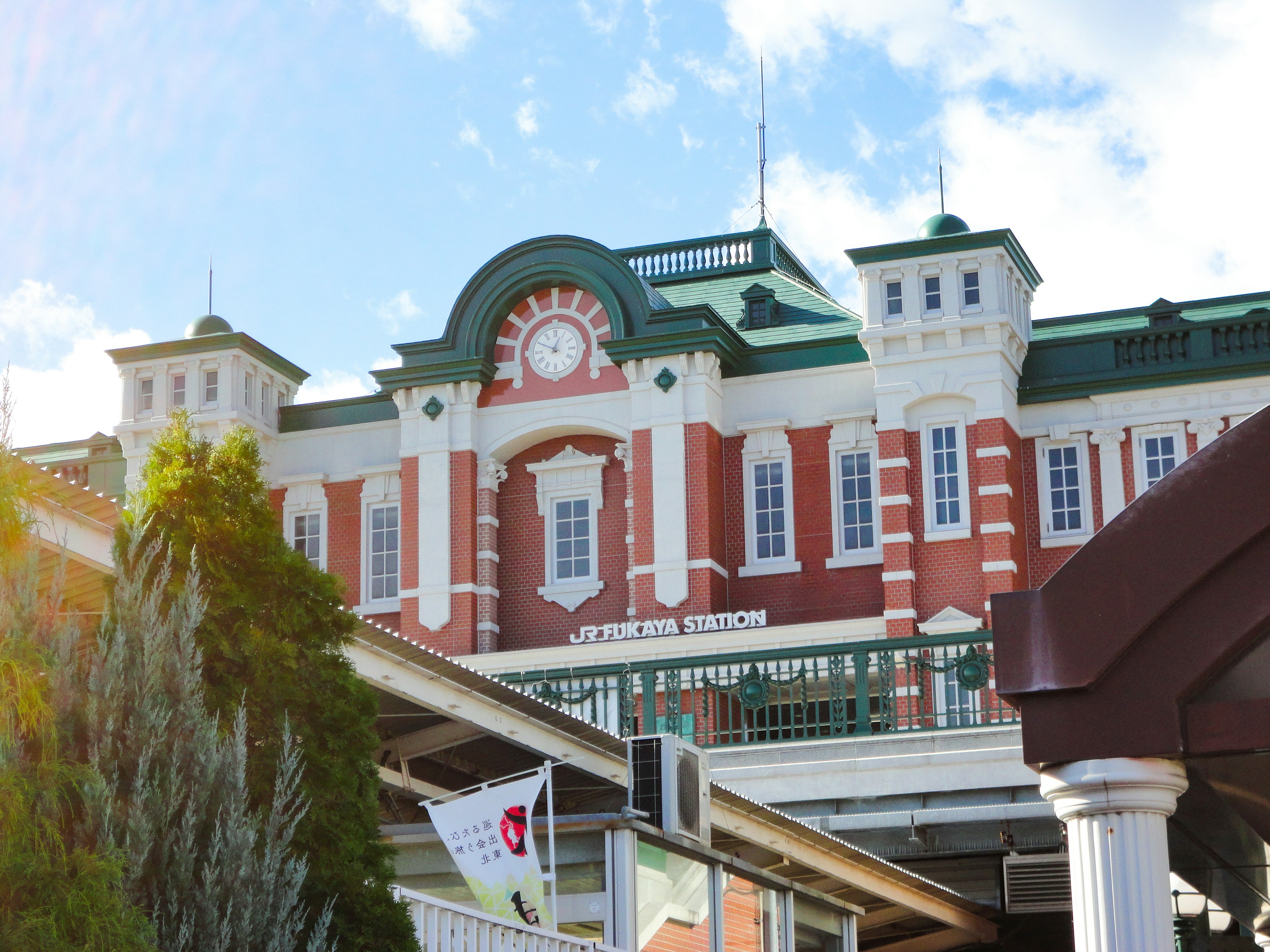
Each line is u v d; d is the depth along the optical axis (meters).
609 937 13.62
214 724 10.11
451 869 14.45
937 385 33.62
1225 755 9.84
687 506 34.47
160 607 10.60
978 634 24.58
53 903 8.68
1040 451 34.25
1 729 9.02
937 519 33.44
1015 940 24.69
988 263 33.81
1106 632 9.99
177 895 9.59
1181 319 35.66
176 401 37.34
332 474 37.53
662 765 14.66
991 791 22.38
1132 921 9.69
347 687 11.36
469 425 36.16
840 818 22.58
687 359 35.09
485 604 35.53
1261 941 16.12
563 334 36.41
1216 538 9.96
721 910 15.23
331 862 10.80
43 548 11.59
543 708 16.00
